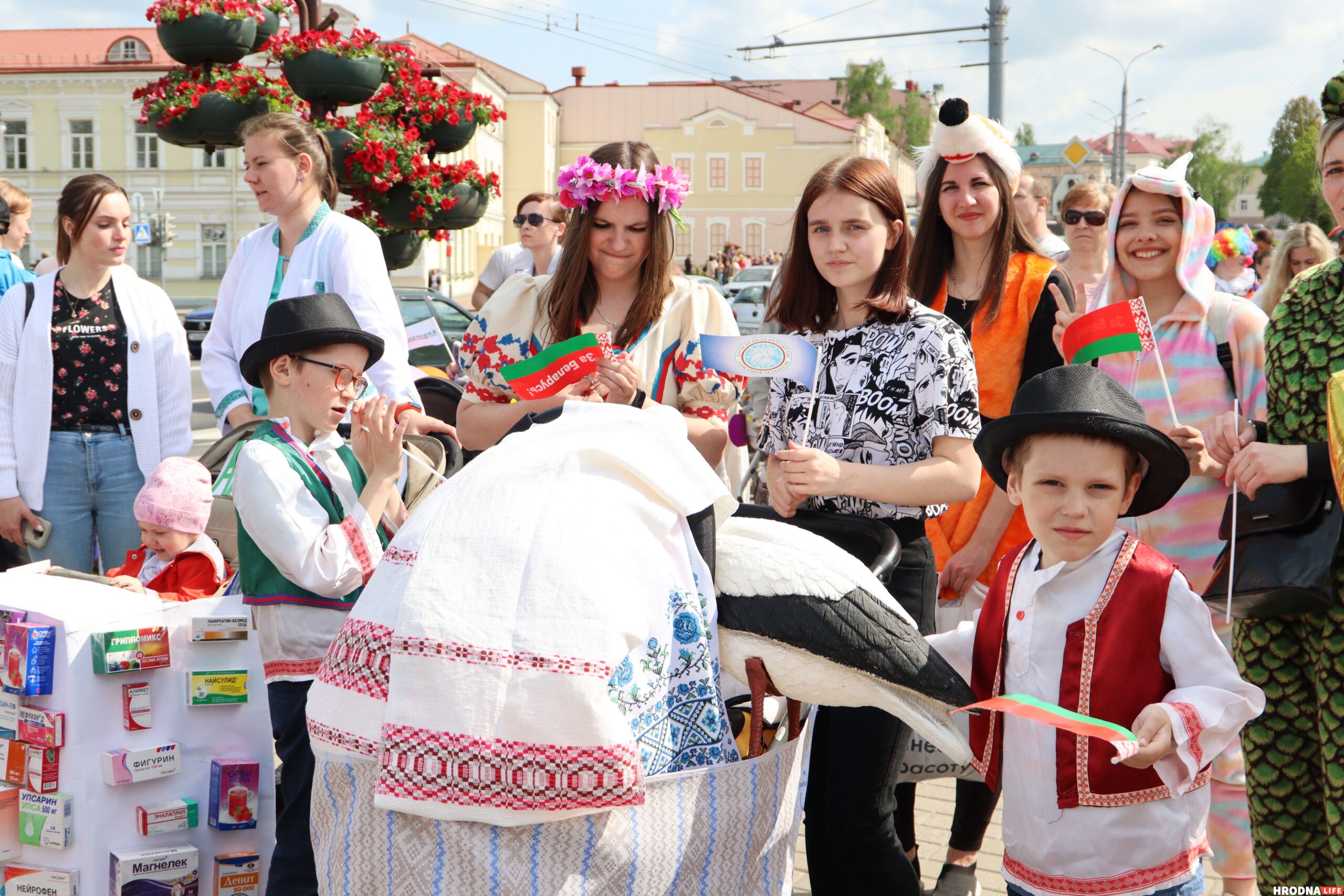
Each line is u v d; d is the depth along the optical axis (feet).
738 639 6.95
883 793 8.58
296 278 13.23
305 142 13.26
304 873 8.87
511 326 11.14
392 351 13.19
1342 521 8.52
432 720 5.99
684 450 6.89
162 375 14.94
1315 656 8.95
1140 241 10.32
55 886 8.82
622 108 208.85
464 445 11.32
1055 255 20.98
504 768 5.93
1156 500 7.68
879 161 9.35
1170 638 7.19
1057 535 7.36
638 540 6.43
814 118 202.39
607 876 6.25
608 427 6.86
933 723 7.07
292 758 9.12
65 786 8.80
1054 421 7.17
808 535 7.27
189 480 10.66
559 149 209.87
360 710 6.41
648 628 6.35
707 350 9.01
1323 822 9.33
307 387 9.45
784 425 9.71
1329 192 9.33
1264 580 8.66
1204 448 9.42
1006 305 11.46
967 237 11.69
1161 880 7.24
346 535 8.93
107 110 140.67
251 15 20.70
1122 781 7.18
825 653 6.81
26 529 14.48
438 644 6.04
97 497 14.67
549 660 5.98
